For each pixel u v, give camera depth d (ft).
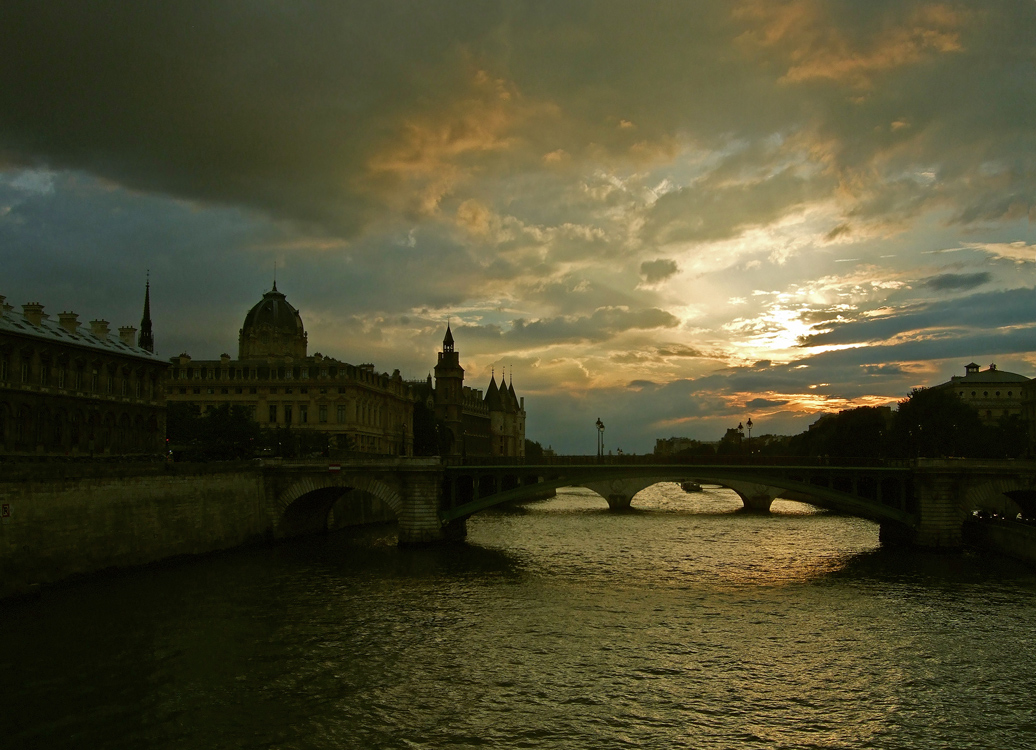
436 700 126.72
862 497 302.25
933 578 225.76
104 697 126.82
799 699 127.54
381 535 336.90
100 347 286.46
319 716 120.16
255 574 230.07
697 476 329.11
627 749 109.50
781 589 209.36
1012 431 436.76
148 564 239.30
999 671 141.08
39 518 199.31
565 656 149.18
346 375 502.79
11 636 159.02
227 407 392.68
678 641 159.02
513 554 273.54
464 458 346.33
